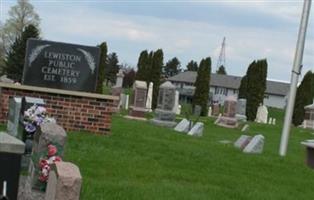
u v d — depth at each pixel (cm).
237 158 1555
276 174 1387
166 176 1134
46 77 1616
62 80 1617
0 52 9581
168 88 3225
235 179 1209
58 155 905
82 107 1598
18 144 592
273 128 3909
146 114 3666
